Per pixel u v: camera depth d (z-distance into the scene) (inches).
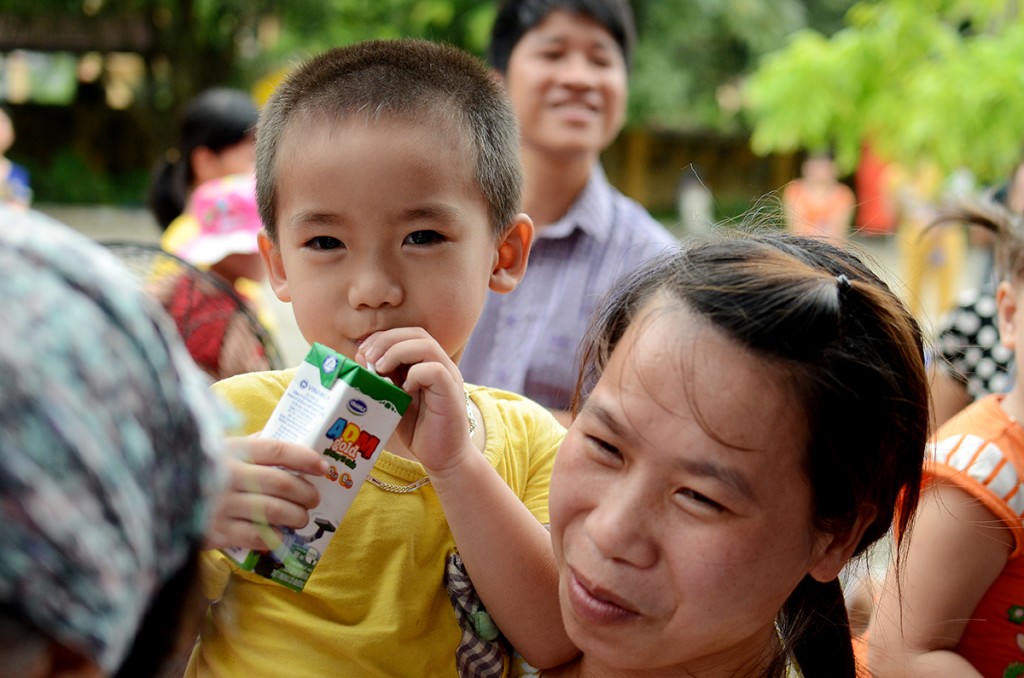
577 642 44.0
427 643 50.8
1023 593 64.2
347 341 52.1
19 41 759.1
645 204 871.7
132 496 26.3
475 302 54.2
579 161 108.6
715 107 795.4
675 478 41.1
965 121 219.8
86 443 24.9
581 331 104.8
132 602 26.8
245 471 42.9
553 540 45.6
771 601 43.1
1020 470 64.0
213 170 135.2
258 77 729.6
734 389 40.5
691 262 45.8
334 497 45.3
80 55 789.2
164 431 27.8
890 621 64.4
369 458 45.9
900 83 248.7
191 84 738.2
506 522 50.1
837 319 42.4
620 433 42.1
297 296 52.9
